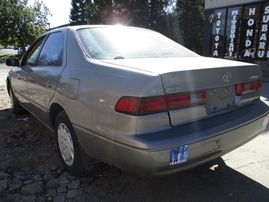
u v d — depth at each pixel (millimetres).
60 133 2717
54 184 2477
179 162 1827
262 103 2678
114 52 2535
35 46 3768
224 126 2078
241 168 2859
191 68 1970
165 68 1927
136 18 23828
